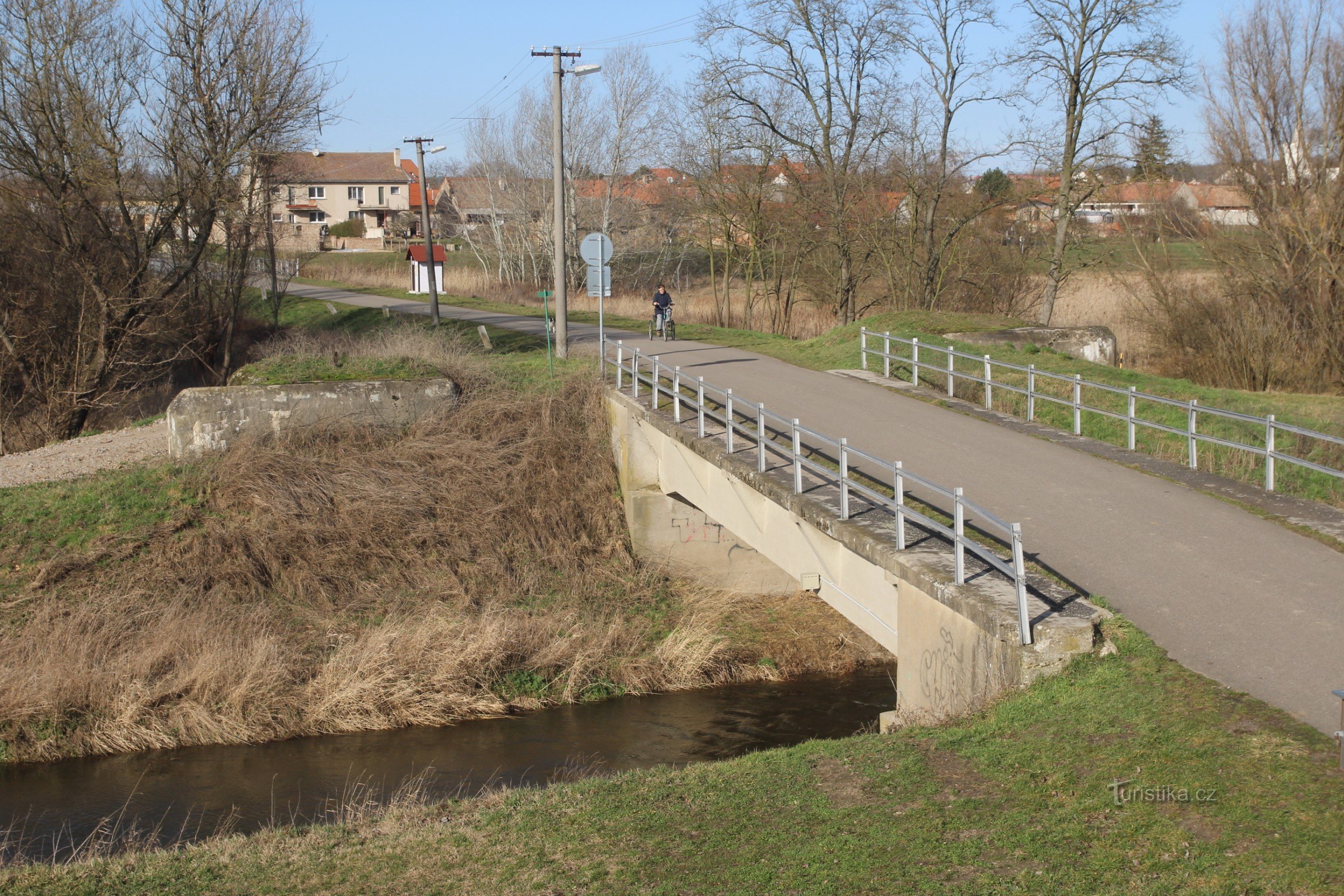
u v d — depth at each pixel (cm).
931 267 3356
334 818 1025
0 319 2520
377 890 630
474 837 700
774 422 1587
